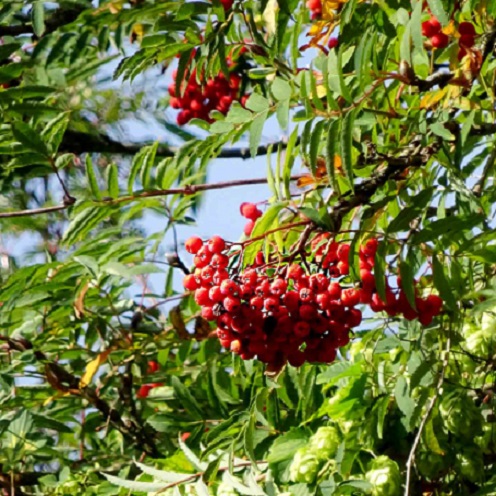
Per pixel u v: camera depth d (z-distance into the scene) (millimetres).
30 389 9562
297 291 6293
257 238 6379
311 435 7844
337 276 6496
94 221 8047
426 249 7070
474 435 7539
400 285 6520
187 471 8047
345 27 7309
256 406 7020
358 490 7352
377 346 7453
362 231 6297
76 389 9359
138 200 8141
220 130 7070
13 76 9172
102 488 8297
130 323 9734
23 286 8828
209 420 8734
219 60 7707
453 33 7305
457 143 7121
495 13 7453
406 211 6355
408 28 6754
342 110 6402
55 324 9414
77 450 9836
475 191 7543
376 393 7691
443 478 7570
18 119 9000
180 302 8922
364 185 6730
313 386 8156
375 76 6707
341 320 6258
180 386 8758
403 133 7363
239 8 7676
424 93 7465
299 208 6254
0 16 9570
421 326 7301
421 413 7371
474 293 7266
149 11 9320
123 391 9492
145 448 9469
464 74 7195
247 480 7270
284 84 6652
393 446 7629
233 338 6281
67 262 8836
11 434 9289
